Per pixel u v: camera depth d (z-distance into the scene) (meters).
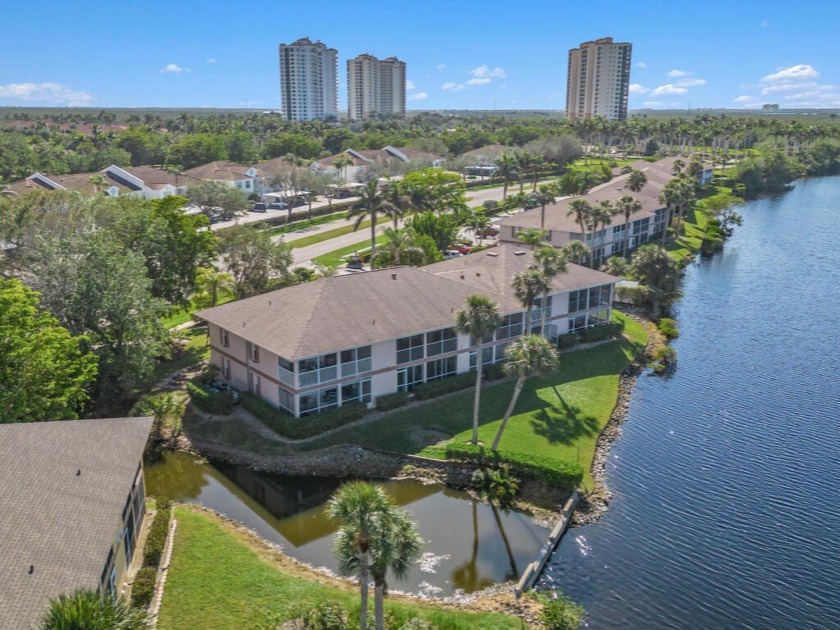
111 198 63.38
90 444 29.38
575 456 42.62
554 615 28.36
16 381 35.06
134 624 17.27
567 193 126.19
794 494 39.69
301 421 43.22
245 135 187.12
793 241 109.25
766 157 169.12
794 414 49.97
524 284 48.72
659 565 33.28
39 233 49.28
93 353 44.38
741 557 34.00
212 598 28.38
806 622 29.73
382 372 47.41
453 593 30.59
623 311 71.94
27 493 24.94
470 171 173.38
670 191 95.62
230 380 50.50
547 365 40.03
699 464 42.84
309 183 124.19
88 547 23.58
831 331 67.75
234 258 66.81
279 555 32.59
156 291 59.34
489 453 40.69
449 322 49.56
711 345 64.06
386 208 84.19
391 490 39.09
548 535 35.25
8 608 20.05
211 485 39.31
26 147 152.12
